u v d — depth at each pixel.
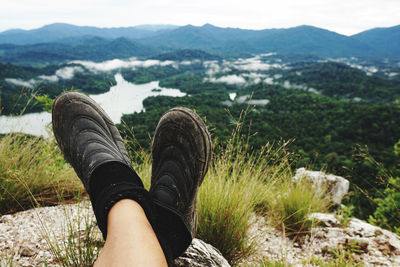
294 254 0.77
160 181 0.51
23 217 0.65
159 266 0.27
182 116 0.58
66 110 0.61
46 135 0.89
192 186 0.53
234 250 0.68
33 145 0.84
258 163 0.78
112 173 0.38
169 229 0.45
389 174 1.04
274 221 0.90
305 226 0.90
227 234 0.67
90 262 0.46
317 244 0.83
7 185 0.72
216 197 0.71
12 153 0.79
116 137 0.62
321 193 1.21
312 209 1.04
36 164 0.84
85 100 0.63
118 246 0.28
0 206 0.70
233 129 0.75
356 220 1.01
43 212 0.68
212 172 0.79
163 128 0.58
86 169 0.45
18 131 0.83
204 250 0.57
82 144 0.52
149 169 0.81
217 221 0.68
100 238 0.54
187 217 0.49
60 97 0.63
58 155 0.91
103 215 0.33
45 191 0.78
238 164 0.76
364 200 1.24
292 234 0.90
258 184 0.81
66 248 0.47
